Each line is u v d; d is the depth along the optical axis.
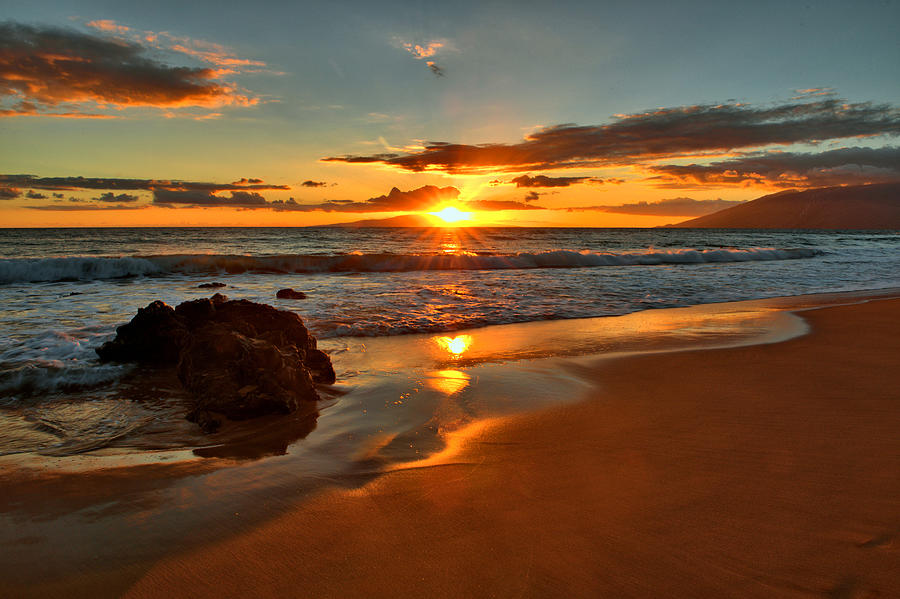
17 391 4.68
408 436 3.53
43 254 29.91
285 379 4.27
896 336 7.09
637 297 11.69
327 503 2.51
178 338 5.71
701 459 2.97
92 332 7.18
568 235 74.06
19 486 2.77
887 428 3.45
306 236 58.91
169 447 3.41
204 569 1.99
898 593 1.72
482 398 4.43
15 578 1.94
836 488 2.55
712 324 8.40
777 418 3.72
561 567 1.93
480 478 2.78
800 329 7.78
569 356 6.17
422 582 1.87
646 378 5.07
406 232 82.75
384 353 6.34
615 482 2.68
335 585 1.86
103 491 2.71
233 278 15.88
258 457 3.19
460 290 12.66
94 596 1.83
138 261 16.86
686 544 2.07
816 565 1.90
